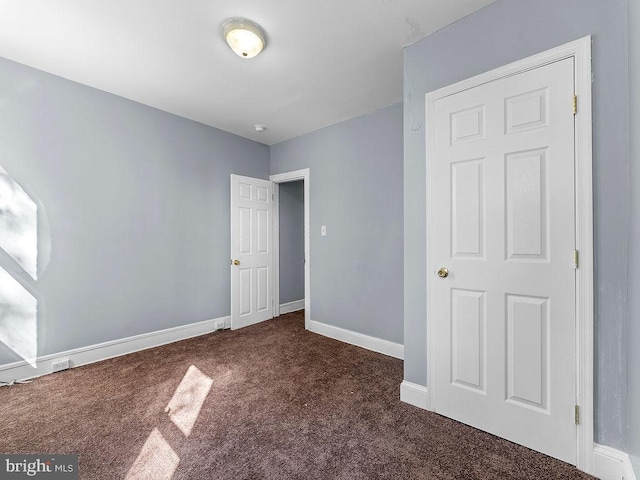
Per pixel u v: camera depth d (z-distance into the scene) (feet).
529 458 4.61
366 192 9.76
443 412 5.74
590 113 4.24
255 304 12.41
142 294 9.30
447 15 5.43
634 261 3.82
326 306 10.94
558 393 4.54
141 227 9.26
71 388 6.81
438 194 5.77
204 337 10.55
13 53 6.67
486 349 5.23
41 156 7.41
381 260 9.35
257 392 6.69
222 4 5.18
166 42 6.25
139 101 9.09
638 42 3.61
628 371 4.02
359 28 5.80
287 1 5.11
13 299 7.06
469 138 5.38
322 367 8.07
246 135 12.06
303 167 11.89
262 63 7.02
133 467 4.46
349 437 5.14
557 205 4.53
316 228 11.34
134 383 7.08
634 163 3.80
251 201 12.32
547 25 4.60
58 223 7.69
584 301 4.31
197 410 5.97
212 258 11.18
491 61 5.16
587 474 4.27
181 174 10.24
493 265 5.13
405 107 6.33
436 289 5.81
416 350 6.17
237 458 4.65
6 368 6.95
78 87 7.97
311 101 8.96
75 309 7.98
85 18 5.53
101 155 8.40
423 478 4.26
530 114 4.75
